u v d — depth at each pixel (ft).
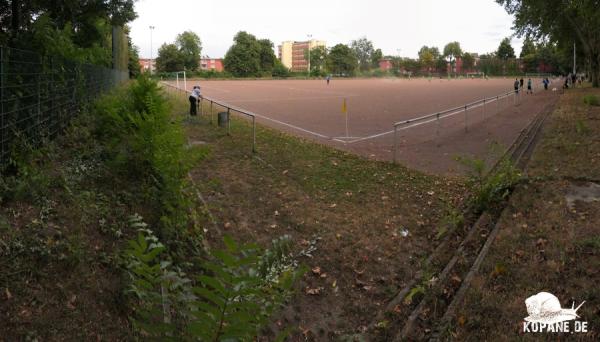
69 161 28.07
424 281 21.44
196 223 25.46
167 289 15.12
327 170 43.34
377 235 28.94
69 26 44.70
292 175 41.06
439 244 27.78
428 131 73.51
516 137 64.75
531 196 31.91
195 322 10.55
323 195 36.29
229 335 10.29
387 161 48.60
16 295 14.92
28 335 13.69
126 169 28.17
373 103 132.98
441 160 50.72
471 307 18.53
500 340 16.29
